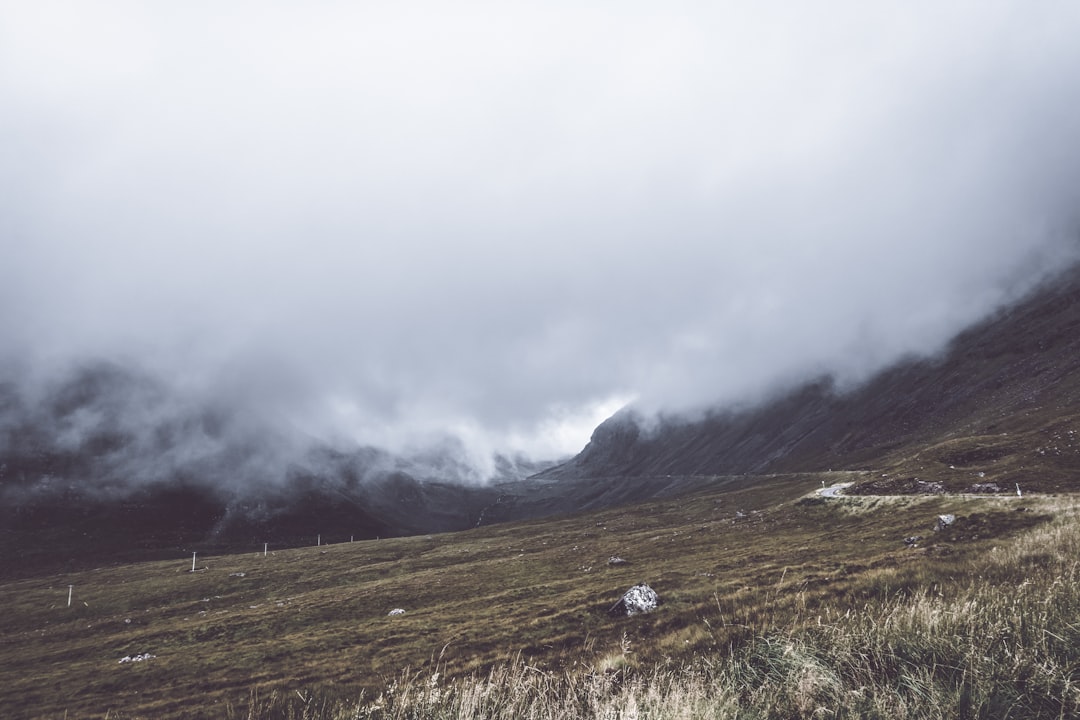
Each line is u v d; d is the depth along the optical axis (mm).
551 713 8453
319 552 181375
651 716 7512
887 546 44406
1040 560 16266
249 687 38438
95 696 49500
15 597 147875
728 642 13367
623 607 34500
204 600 118750
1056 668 6566
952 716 6195
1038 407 157125
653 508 179125
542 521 198500
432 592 80500
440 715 8609
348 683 31250
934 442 173000
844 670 8078
